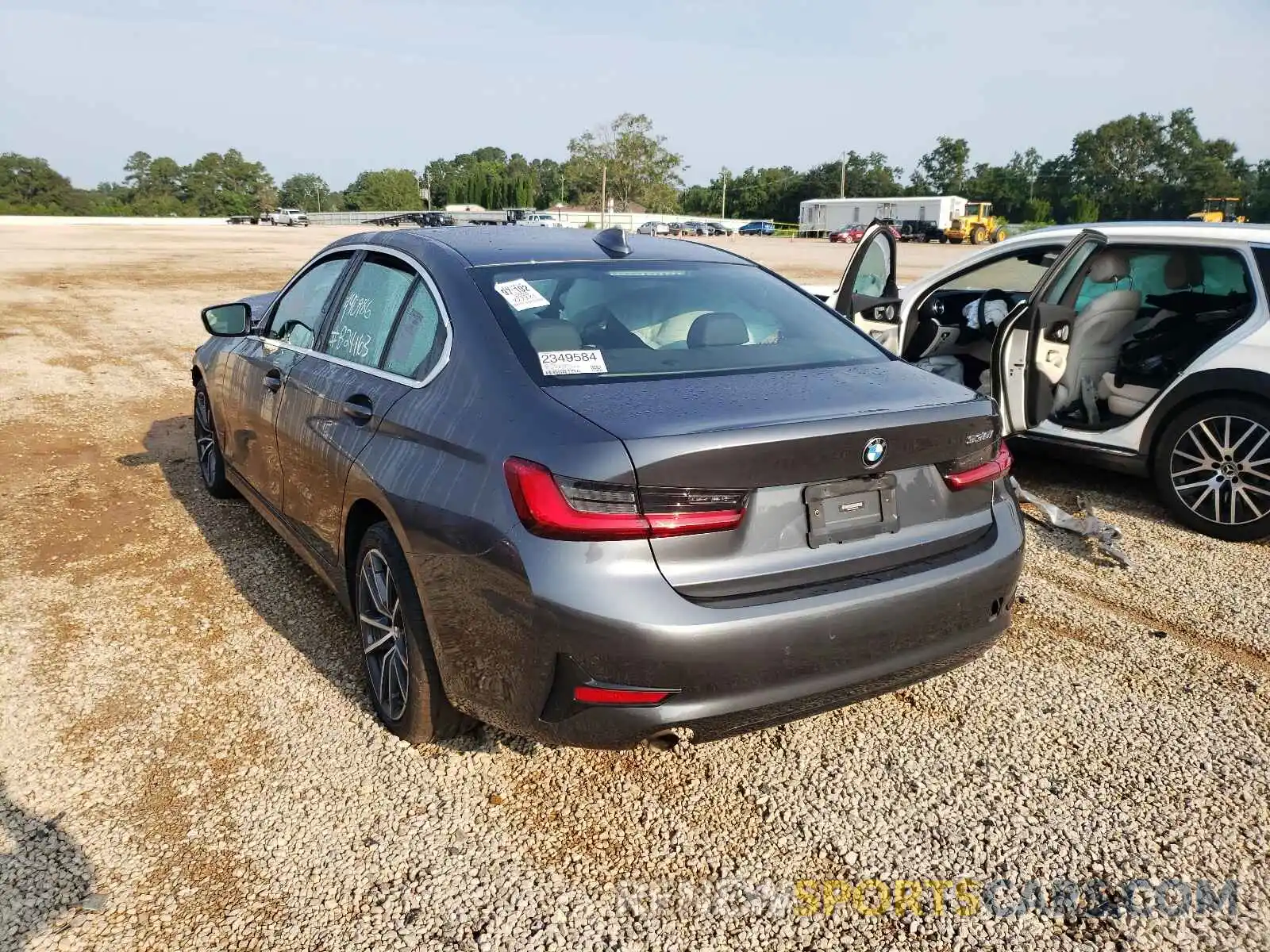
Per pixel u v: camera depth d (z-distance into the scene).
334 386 3.35
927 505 2.63
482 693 2.52
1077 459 5.45
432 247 3.30
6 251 31.11
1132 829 2.64
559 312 2.92
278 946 2.21
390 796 2.75
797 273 25.31
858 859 2.52
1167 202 118.88
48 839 2.55
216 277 21.31
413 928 2.26
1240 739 3.07
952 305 6.88
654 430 2.26
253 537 4.81
